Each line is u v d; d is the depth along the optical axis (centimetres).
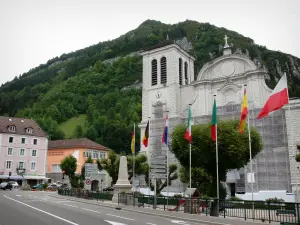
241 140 2891
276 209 1755
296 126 4334
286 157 4397
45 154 7512
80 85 16800
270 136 4559
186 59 6319
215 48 16200
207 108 5288
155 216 2192
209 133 2897
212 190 2931
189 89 5688
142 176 5506
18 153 7119
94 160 8144
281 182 4353
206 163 2950
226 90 5184
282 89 2077
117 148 11412
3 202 2841
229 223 1800
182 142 3022
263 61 16300
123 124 11956
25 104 16675
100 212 2272
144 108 6022
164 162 3219
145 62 6225
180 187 4969
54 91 16712
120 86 16275
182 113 5647
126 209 2661
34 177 7162
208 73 5478
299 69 16350
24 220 1641
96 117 13875
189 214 2145
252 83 4900
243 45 16538
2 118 7425
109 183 6103
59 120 14700
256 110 4716
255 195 3803
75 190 4147
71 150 8331
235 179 4541
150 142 5678
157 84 5956
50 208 2392
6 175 6869
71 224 1531
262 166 4512
